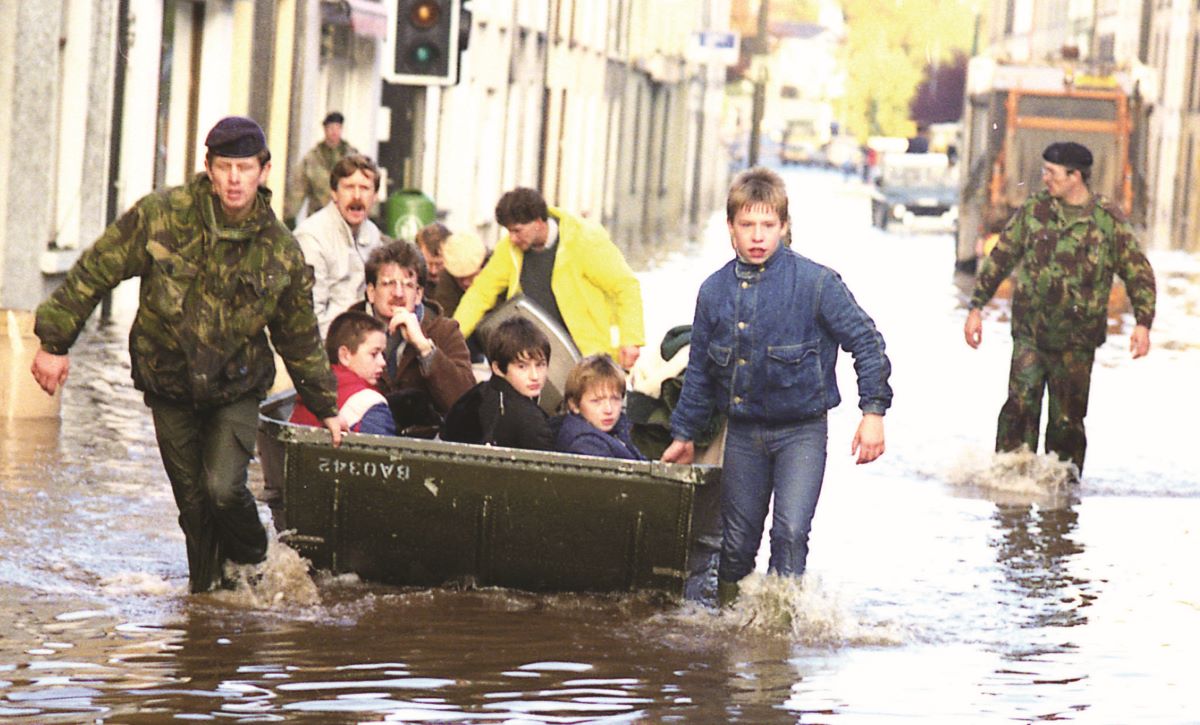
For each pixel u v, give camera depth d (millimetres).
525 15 124062
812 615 24594
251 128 23688
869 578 28453
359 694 20297
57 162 58156
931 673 22469
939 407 51031
